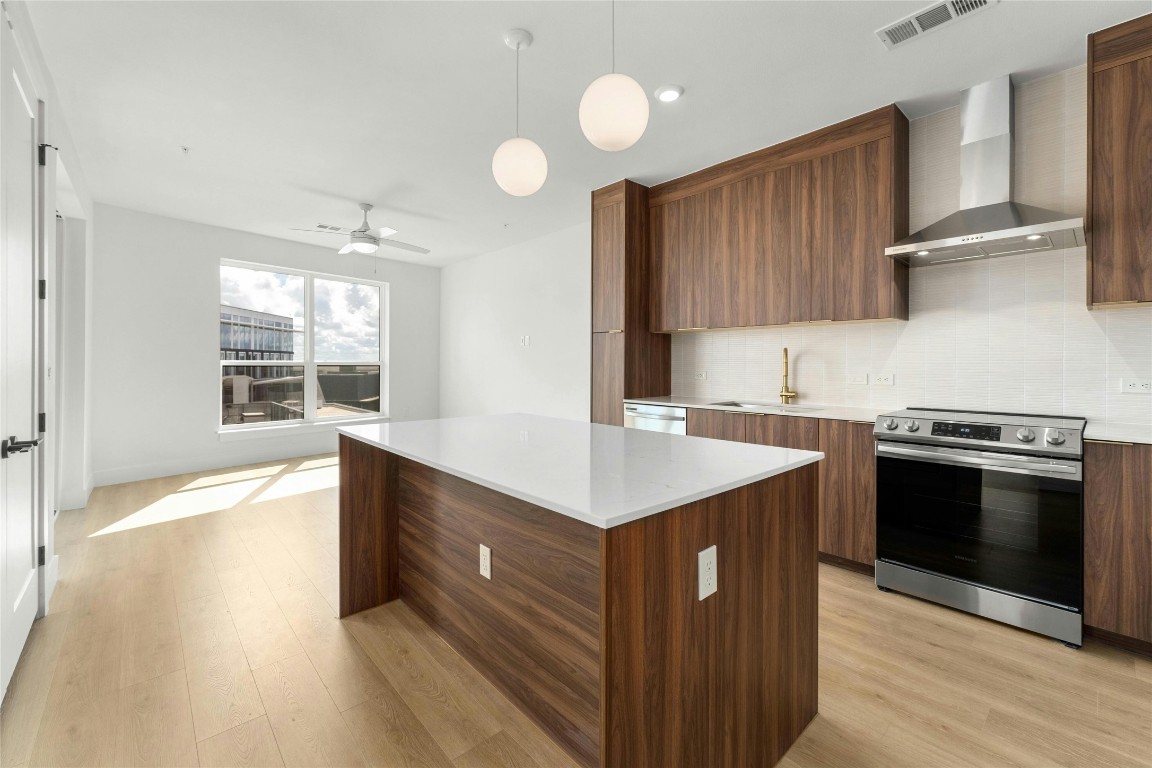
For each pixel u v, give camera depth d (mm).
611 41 2299
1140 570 1958
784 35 2256
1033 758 1491
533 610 1620
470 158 3564
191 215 4871
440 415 7340
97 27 2184
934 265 2973
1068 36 2244
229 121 3031
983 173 2621
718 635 1354
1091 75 2199
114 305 4656
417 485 2324
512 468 1519
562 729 1516
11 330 1814
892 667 1951
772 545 1538
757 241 3447
